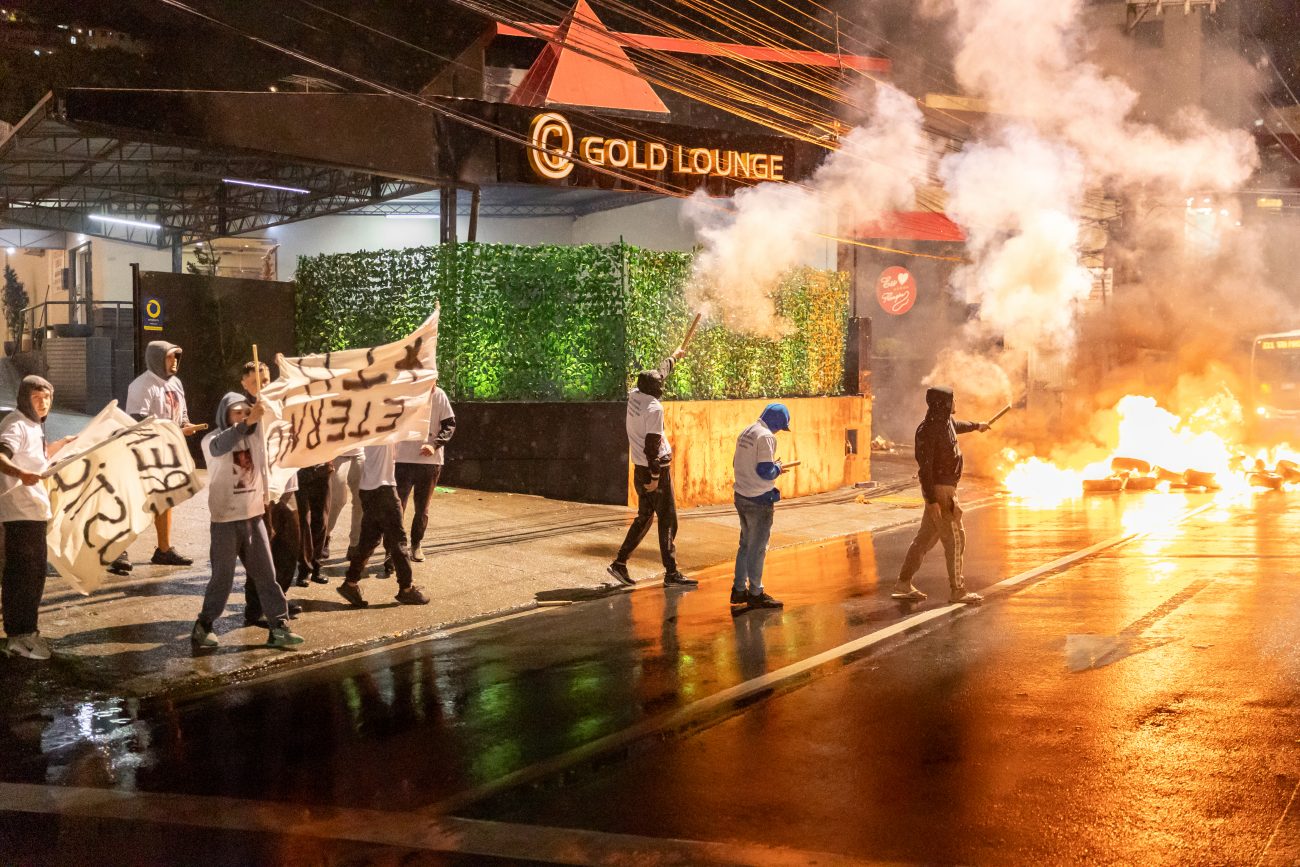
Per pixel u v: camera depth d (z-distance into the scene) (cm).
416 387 855
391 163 1762
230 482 726
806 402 1759
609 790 480
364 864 408
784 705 607
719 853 411
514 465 1494
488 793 479
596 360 1480
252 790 491
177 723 595
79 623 780
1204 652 706
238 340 1572
